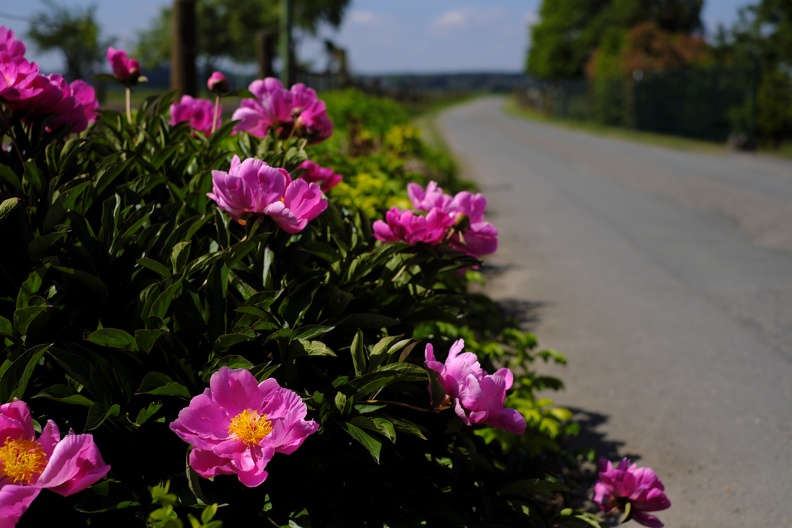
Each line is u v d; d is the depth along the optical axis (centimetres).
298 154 250
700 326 605
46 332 192
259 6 3772
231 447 162
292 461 183
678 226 1051
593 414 443
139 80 287
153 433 183
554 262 834
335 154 534
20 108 222
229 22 3828
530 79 9550
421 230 225
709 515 337
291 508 181
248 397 169
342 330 211
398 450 211
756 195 1322
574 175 1694
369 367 196
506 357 434
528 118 5134
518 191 1429
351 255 233
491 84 15250
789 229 1010
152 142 262
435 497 213
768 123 2342
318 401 183
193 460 161
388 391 213
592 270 797
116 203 213
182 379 182
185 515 176
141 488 176
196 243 222
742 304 666
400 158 912
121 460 180
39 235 204
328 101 982
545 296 696
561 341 569
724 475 372
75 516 173
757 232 998
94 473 152
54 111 232
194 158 263
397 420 184
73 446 150
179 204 222
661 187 1461
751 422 430
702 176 1619
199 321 192
